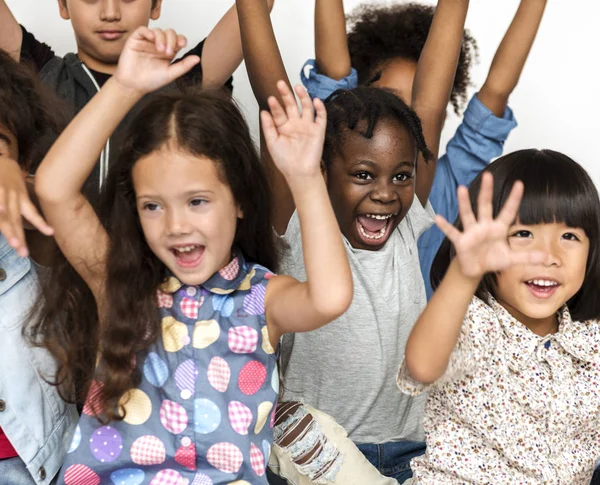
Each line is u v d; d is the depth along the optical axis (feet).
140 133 4.45
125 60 4.09
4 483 4.73
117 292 4.57
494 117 7.21
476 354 4.71
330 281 4.19
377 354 5.97
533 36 7.02
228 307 4.66
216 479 4.51
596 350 4.95
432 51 6.41
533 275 4.72
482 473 4.83
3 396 4.71
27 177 4.99
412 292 6.19
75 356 4.81
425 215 6.37
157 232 4.45
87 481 4.58
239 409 4.56
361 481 5.17
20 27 6.95
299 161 4.06
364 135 5.71
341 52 6.87
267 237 5.03
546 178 4.78
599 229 4.84
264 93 6.17
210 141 4.42
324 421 5.23
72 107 6.35
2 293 4.79
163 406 4.55
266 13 6.17
